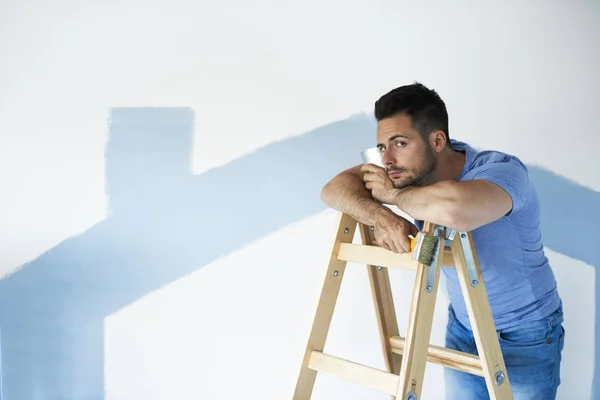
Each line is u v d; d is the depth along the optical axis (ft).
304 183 8.05
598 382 8.02
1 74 8.14
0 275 8.10
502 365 5.24
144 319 8.11
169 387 8.11
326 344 8.07
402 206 5.16
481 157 5.63
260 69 8.04
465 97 7.99
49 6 8.12
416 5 7.99
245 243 8.09
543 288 5.82
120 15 8.09
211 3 8.05
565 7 8.04
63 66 8.12
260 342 8.09
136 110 8.09
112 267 8.11
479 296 5.16
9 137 8.14
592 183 8.04
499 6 8.00
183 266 8.09
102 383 8.13
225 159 8.07
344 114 8.03
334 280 5.81
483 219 4.89
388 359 6.25
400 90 5.62
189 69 8.08
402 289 8.00
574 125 8.04
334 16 8.02
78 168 8.12
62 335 8.13
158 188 8.09
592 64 8.06
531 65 8.02
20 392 8.14
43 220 8.12
